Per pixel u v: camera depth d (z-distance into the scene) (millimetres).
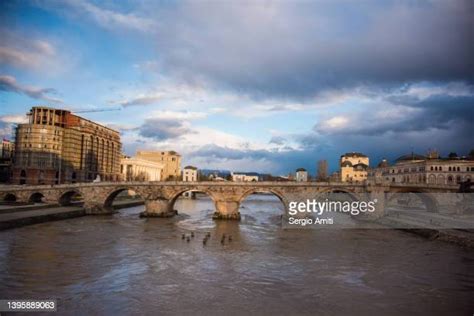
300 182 103938
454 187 101750
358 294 41000
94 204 110938
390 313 36031
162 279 45094
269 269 50188
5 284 41625
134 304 37094
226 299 38906
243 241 70062
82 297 38625
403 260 56031
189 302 37938
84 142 171875
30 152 150500
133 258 54844
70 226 84000
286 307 37094
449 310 36656
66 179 160125
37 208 101312
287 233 80938
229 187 103750
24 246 60250
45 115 160875
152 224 91125
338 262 54469
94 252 57906
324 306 37469
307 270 50031
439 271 50062
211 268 50250
